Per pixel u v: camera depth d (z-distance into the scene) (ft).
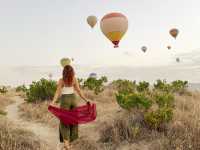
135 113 33.35
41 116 46.21
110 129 31.01
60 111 22.65
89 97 68.90
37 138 30.22
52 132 36.88
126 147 27.27
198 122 29.22
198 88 78.13
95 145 28.94
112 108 46.52
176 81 78.38
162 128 29.12
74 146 29.68
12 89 165.17
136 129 28.30
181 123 29.45
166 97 38.58
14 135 28.58
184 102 43.98
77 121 22.77
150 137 27.84
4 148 25.58
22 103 72.18
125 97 35.83
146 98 35.24
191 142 24.94
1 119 33.14
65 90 22.88
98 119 37.93
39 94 67.05
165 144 25.66
